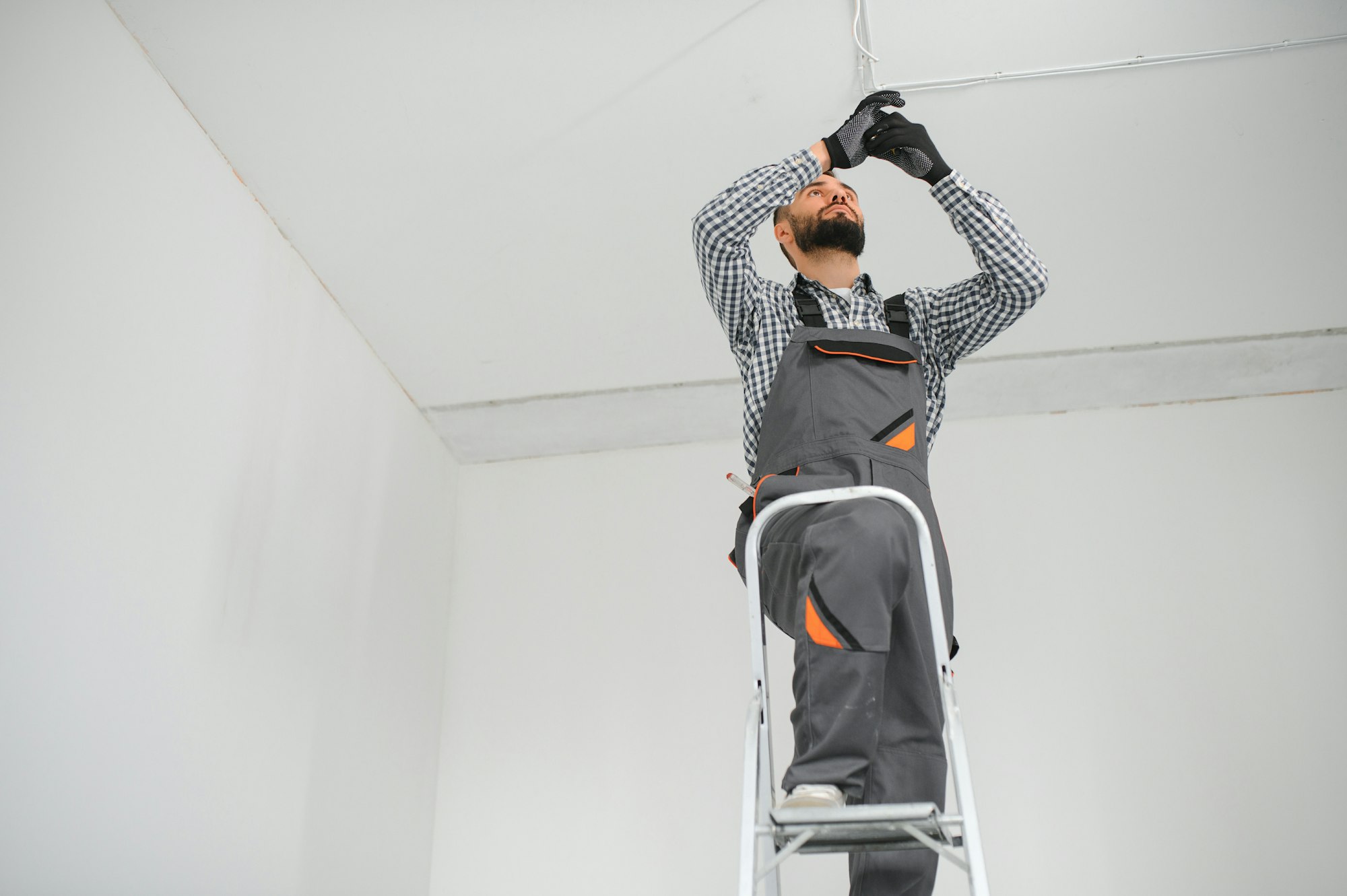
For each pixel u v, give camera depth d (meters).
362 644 3.88
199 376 3.07
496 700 4.42
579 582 4.59
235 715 3.10
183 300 3.04
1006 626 4.22
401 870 3.94
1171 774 3.93
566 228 3.74
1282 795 3.86
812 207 2.36
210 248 3.22
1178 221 3.78
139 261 2.86
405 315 4.06
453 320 4.10
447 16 3.08
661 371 4.36
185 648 2.89
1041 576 4.30
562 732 4.32
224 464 3.14
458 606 4.62
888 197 3.69
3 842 2.26
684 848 4.05
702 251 2.18
